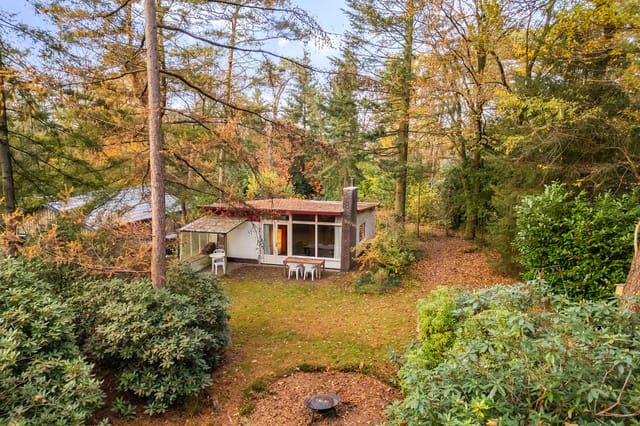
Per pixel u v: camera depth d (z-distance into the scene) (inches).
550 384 105.0
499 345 124.4
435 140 687.1
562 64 381.7
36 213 412.2
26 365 180.9
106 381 246.4
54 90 272.7
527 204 320.2
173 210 475.5
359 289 506.0
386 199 881.5
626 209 286.0
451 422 104.0
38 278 265.1
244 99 386.6
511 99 387.2
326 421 230.1
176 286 308.5
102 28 292.7
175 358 237.3
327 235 626.2
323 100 679.7
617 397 106.4
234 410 244.8
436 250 652.7
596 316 134.2
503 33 502.0
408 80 585.6
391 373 283.1
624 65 341.4
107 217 314.5
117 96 328.8
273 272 609.6
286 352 323.6
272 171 681.0
